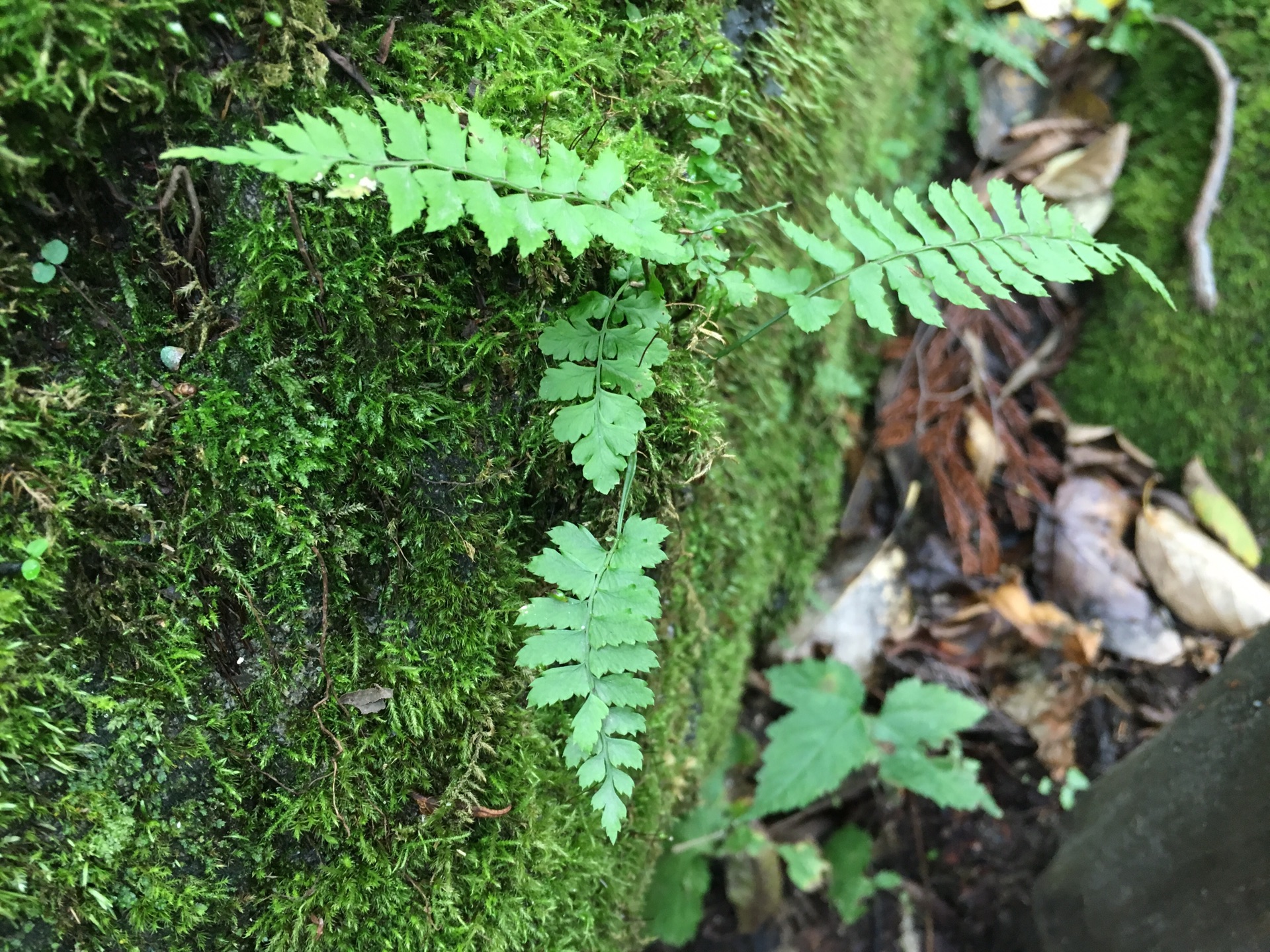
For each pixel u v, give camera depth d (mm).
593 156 179
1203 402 382
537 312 180
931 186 199
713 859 339
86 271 149
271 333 160
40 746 145
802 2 265
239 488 161
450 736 184
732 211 221
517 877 190
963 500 380
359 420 169
